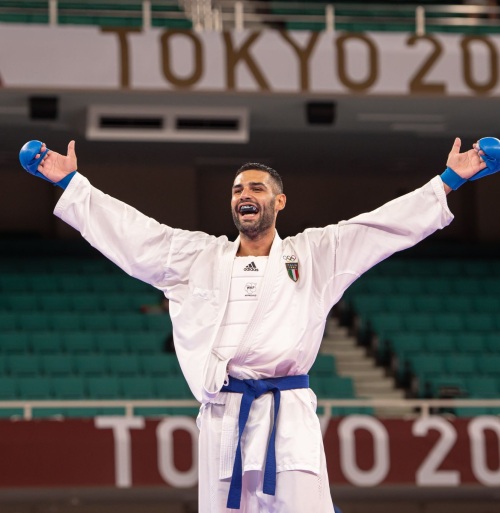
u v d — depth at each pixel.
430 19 25.23
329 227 6.91
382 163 29.83
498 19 28.16
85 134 23.91
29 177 30.41
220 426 6.57
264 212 6.64
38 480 18.97
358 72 22.31
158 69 21.91
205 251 6.80
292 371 6.60
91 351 24.36
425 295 27.77
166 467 19.19
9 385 22.02
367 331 26.50
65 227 30.34
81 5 27.08
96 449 19.12
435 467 19.48
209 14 25.25
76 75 21.80
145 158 29.19
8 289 27.22
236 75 22.05
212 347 6.56
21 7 27.06
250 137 26.61
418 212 6.82
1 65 21.70
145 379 22.47
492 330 26.62
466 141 27.06
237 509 6.48
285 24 27.69
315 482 6.43
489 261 30.23
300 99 22.86
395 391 24.19
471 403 19.75
